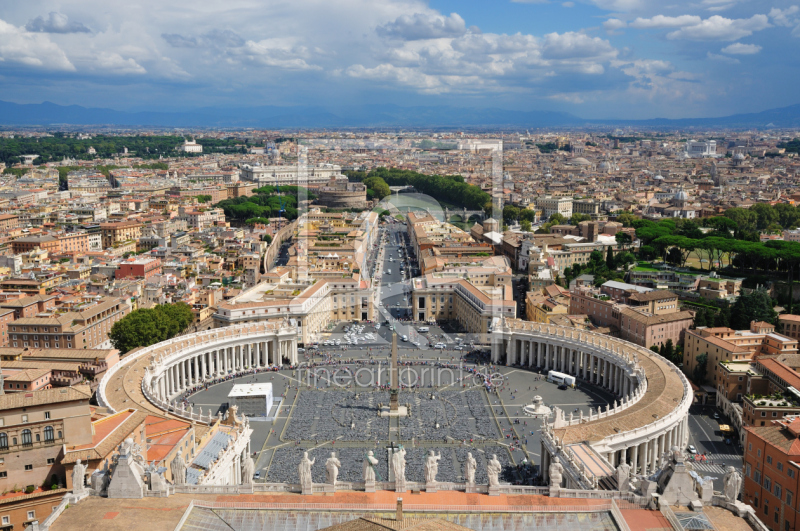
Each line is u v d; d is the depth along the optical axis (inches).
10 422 5511.8
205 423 7445.9
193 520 4473.4
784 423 6530.5
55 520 4367.6
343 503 4756.4
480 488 5017.2
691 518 4318.4
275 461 7755.9
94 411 6924.2
